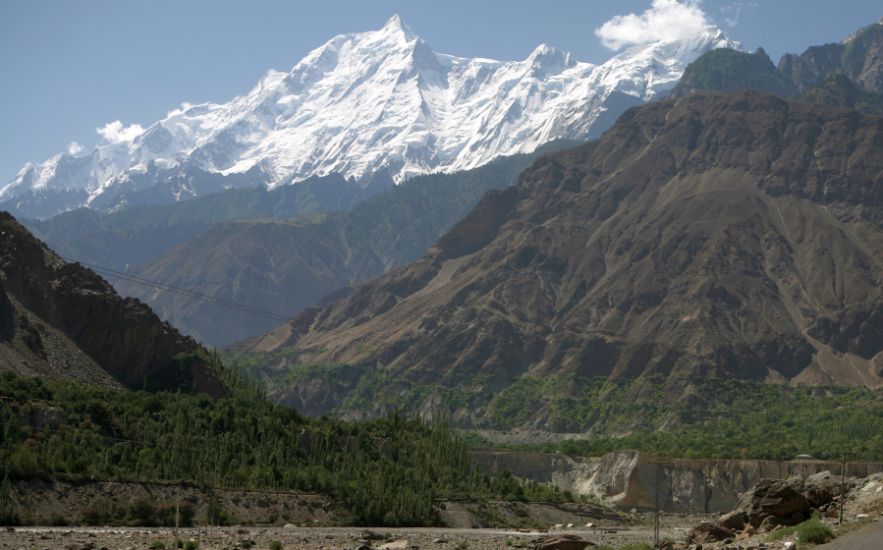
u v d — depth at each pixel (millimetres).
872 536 94688
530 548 128375
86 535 136125
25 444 165125
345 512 188375
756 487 119750
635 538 163125
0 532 135875
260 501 181125
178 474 177750
